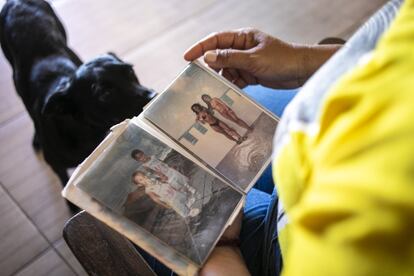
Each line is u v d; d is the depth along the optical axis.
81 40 1.74
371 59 0.29
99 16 1.81
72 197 0.59
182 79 0.73
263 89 0.97
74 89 1.22
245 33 0.85
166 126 0.68
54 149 1.31
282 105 0.94
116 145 0.64
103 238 0.64
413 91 0.24
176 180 0.63
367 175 0.24
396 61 0.27
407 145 0.23
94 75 1.22
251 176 0.67
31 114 1.38
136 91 1.27
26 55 1.43
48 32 1.47
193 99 0.71
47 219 1.35
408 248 0.23
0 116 1.56
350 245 0.24
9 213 1.36
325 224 0.25
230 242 0.67
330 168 0.27
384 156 0.24
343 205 0.24
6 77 1.66
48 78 1.36
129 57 1.70
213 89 0.72
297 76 0.85
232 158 0.68
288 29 1.80
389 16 0.36
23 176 1.43
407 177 0.22
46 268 1.27
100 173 0.61
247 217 0.77
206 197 0.63
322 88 0.33
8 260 1.28
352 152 0.25
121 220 0.59
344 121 0.27
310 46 0.83
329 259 0.25
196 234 0.60
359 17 1.85
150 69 1.67
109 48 1.73
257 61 0.81
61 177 1.38
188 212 0.61
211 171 0.66
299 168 0.31
